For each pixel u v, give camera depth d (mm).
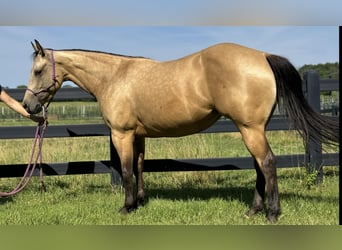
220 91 3010
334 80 4953
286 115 3059
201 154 5852
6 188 4922
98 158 6324
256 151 2982
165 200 4172
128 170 3623
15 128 4676
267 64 2998
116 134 3598
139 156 3955
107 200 4250
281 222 3217
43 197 4441
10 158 6102
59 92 4738
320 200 3939
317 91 4938
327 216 3406
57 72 3842
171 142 7176
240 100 2924
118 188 4750
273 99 2961
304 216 3398
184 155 5844
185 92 3172
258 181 3412
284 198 4074
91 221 3512
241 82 2914
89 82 3838
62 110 22234
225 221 3354
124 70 3625
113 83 3621
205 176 5297
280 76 2975
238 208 3738
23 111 3836
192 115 3221
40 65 3768
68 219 3564
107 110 3574
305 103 3041
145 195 4434
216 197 4293
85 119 19438
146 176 5383
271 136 8977
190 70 3174
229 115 3029
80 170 4789
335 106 7105
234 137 10266
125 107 3500
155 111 3330
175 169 4824
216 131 4926
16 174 4719
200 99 3143
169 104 3246
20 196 4516
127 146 3604
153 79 3354
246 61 2947
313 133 3043
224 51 3049
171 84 3227
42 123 4023
